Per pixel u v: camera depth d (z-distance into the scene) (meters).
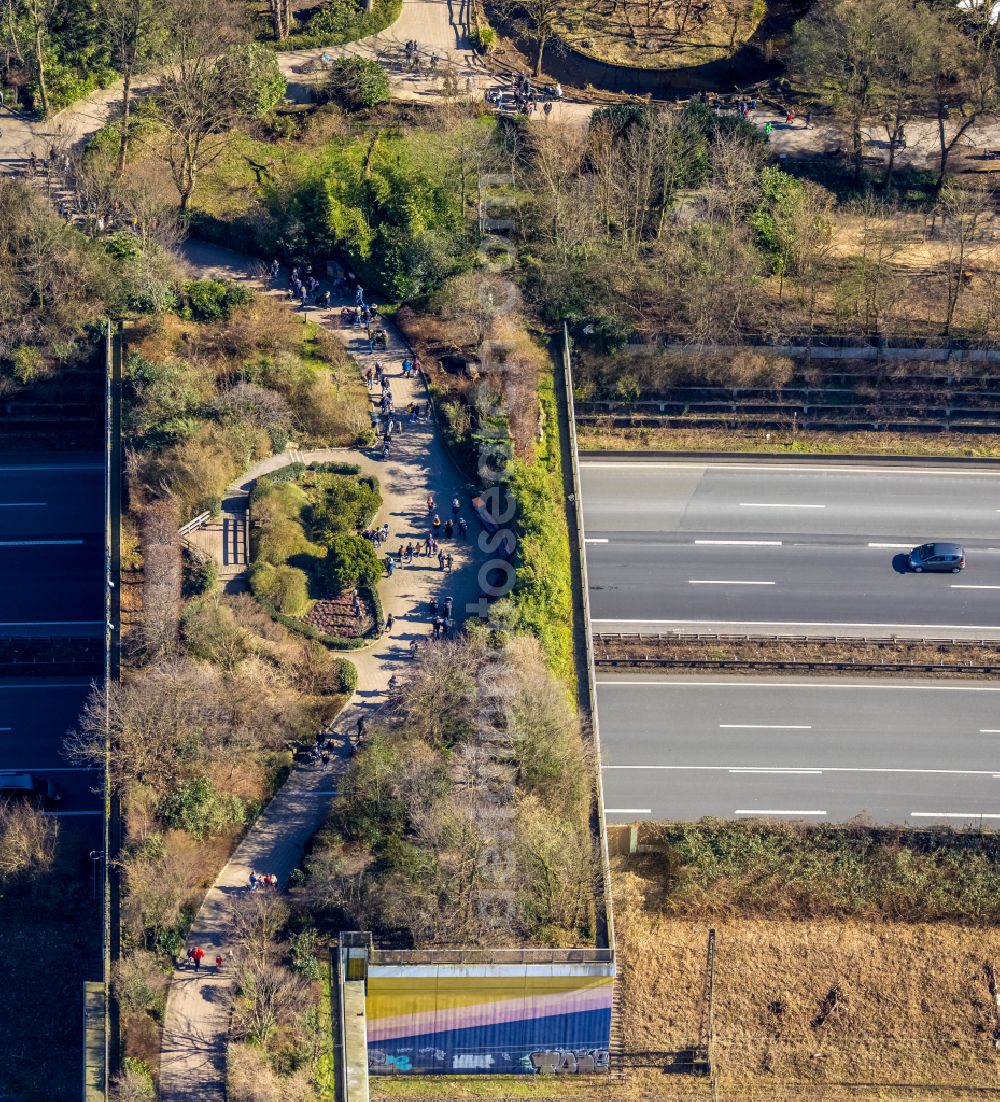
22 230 176.62
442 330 178.50
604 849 151.00
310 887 145.88
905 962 156.50
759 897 157.50
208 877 147.62
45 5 192.88
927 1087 152.75
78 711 166.00
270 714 153.25
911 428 186.25
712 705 167.88
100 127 191.88
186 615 157.12
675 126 188.88
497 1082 147.38
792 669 170.25
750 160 190.62
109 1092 139.00
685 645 170.62
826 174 199.62
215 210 185.62
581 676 160.25
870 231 192.12
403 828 148.38
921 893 158.00
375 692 157.12
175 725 151.12
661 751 165.00
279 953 144.25
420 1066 146.75
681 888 156.88
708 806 162.25
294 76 197.75
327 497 165.62
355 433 171.00
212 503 163.50
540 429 174.50
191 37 186.50
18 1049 149.50
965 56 197.12
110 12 187.12
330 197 180.62
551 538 165.12
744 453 183.62
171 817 148.62
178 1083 139.00
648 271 187.75
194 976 143.50
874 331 188.62
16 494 177.38
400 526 166.00
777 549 178.12
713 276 185.62
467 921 145.25
